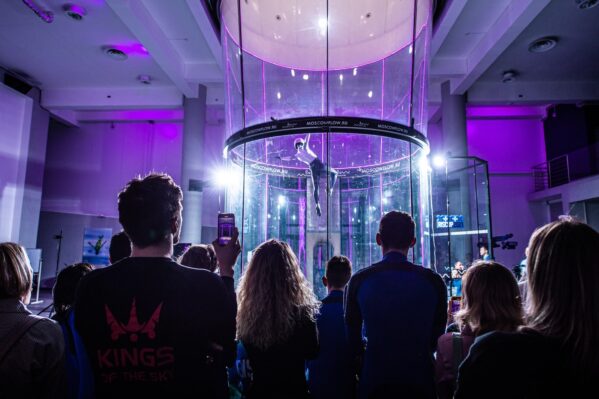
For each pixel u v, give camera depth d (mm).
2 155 11656
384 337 2104
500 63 11195
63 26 9617
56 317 2150
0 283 1576
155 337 1200
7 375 1451
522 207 15844
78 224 15523
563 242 1040
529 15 8156
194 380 1224
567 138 14672
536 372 994
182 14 9070
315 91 7027
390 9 6449
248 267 2074
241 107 5746
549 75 11977
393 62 6605
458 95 12008
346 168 7660
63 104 13328
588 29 9492
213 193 15094
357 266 7676
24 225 12719
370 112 6863
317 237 7551
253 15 6180
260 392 1907
